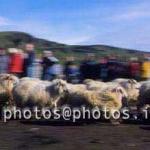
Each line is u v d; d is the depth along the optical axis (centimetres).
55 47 7231
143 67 3153
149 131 2241
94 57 3353
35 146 1900
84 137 2072
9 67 2978
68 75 3158
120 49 7494
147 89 2556
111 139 2038
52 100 2509
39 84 2562
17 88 2575
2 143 1959
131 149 1858
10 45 7200
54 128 2300
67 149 1848
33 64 3027
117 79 2931
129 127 2339
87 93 2405
